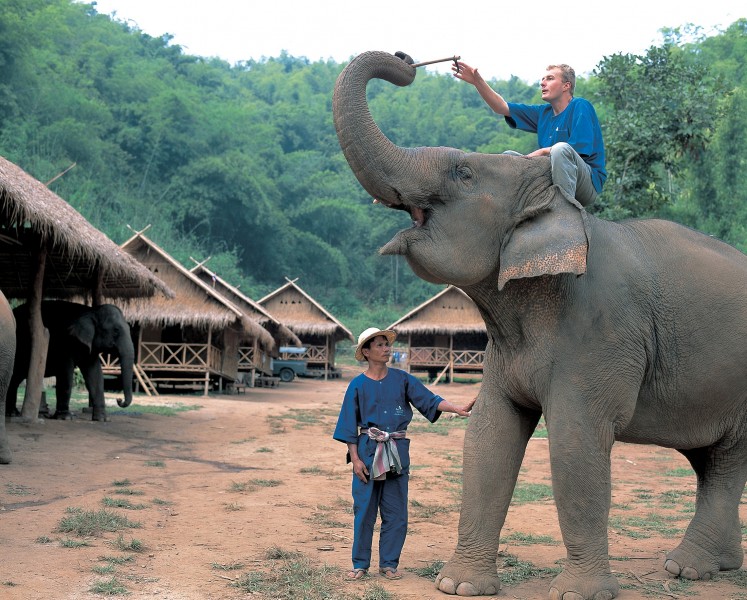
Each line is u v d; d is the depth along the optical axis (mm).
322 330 48500
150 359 30328
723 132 28016
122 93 97938
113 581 5059
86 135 82000
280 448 14328
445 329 44531
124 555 5832
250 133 112938
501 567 5945
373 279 108938
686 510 8961
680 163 28422
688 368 5383
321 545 6516
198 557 5926
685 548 5832
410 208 4988
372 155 4828
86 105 85875
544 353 5004
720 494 5922
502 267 4859
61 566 5430
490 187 5008
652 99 23359
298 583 5203
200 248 88875
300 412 23875
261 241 96312
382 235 111062
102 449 12578
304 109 142500
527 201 5023
